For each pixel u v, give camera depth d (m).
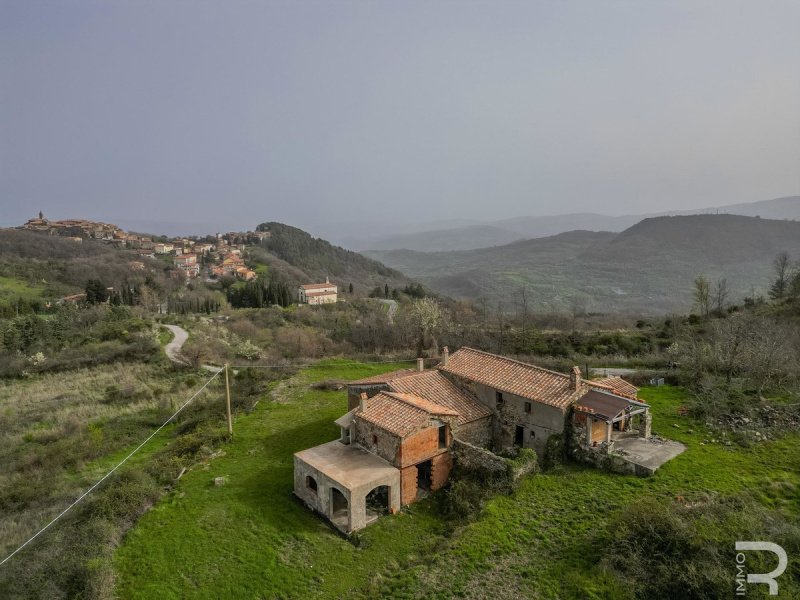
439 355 57.34
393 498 24.83
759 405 31.02
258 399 43.09
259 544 22.75
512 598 17.67
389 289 149.62
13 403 44.69
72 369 54.38
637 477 24.45
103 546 22.08
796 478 22.69
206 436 34.00
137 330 68.19
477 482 25.67
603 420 25.81
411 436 25.31
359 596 19.22
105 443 35.09
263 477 29.02
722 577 16.08
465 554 20.16
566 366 46.66
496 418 30.28
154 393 46.38
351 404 34.78
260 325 83.94
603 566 18.19
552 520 21.81
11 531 23.50
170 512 25.50
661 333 59.88
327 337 72.25
